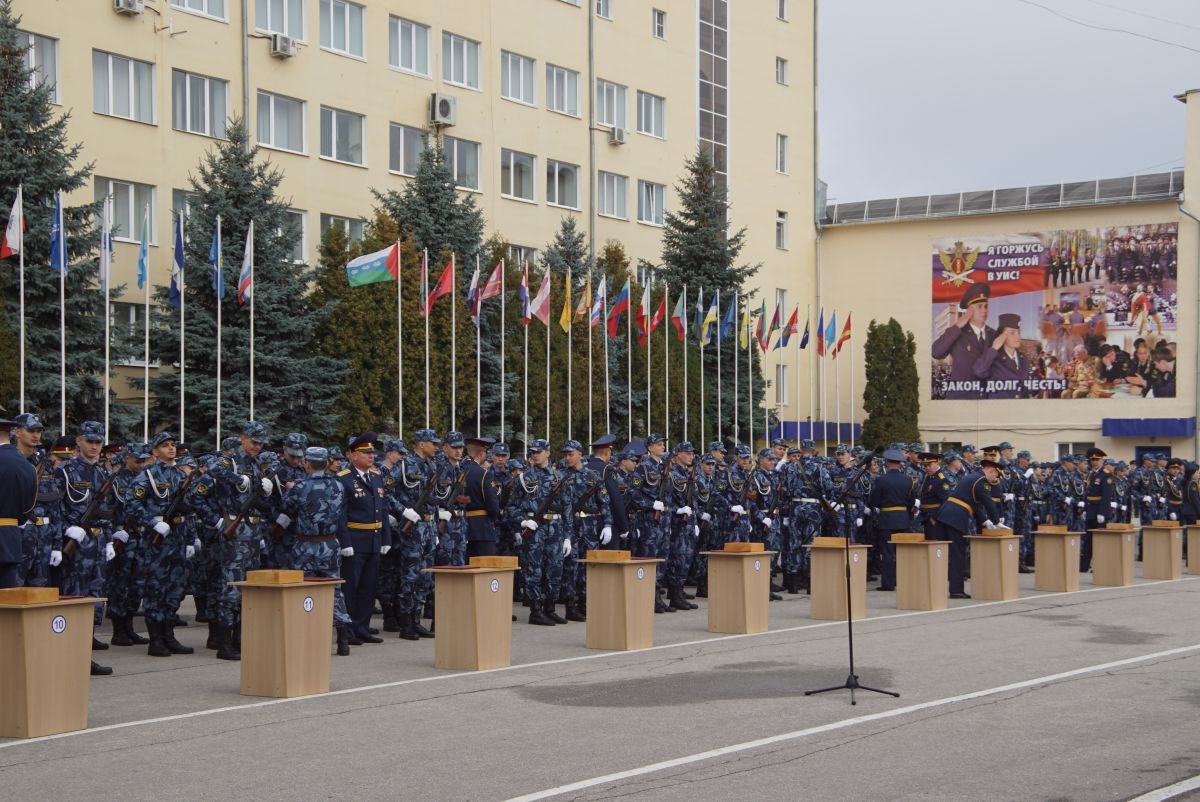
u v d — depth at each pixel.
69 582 14.34
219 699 11.82
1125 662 13.95
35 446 13.73
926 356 53.50
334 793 8.34
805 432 53.38
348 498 15.55
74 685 10.38
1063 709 11.16
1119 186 50.50
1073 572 22.84
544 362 37.31
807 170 54.66
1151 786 8.45
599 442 19.19
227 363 29.59
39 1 29.86
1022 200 51.94
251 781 8.66
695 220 44.03
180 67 32.78
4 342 25.95
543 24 43.12
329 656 12.30
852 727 10.38
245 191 29.92
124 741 9.95
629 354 38.16
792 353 53.75
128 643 15.88
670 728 10.38
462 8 40.41
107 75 31.36
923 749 9.55
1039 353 51.53
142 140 31.95
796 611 19.66
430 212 34.84
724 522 21.34
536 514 17.73
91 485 14.68
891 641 15.78
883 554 22.97
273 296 29.83
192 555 15.04
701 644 15.59
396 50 38.62
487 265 36.16
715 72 50.03
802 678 12.90
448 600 13.64
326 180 36.38
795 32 54.09
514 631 17.16
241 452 14.85
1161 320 49.59
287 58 35.34
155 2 32.22
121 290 28.62
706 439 43.03
